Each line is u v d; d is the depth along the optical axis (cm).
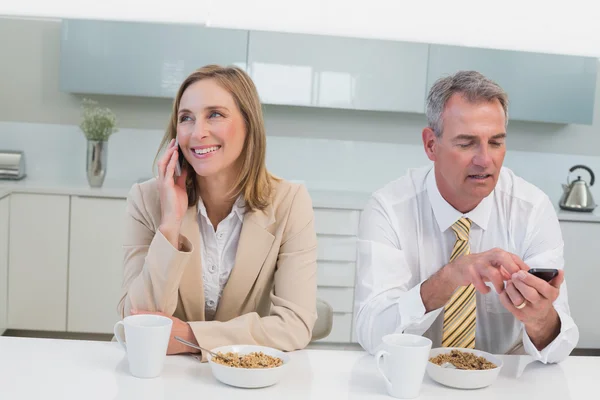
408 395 127
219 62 436
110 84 431
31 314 415
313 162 485
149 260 157
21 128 468
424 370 127
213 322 152
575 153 501
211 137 162
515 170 500
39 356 141
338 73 445
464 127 166
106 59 430
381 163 488
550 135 498
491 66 450
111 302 417
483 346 187
